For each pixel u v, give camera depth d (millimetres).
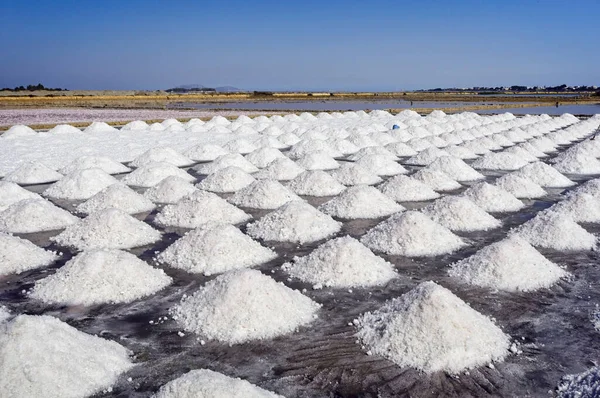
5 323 3754
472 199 8758
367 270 5543
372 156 12344
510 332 4434
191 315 4547
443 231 6758
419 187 9531
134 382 3668
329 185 9836
